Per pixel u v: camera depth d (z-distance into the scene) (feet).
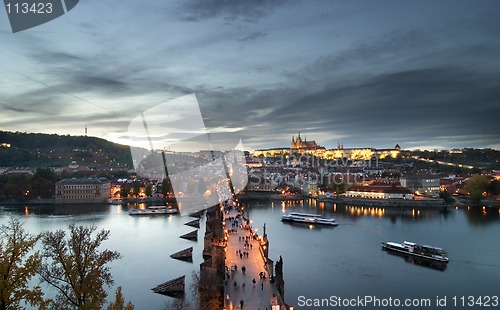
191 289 441.27
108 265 534.37
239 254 480.23
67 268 215.31
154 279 481.87
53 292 398.62
